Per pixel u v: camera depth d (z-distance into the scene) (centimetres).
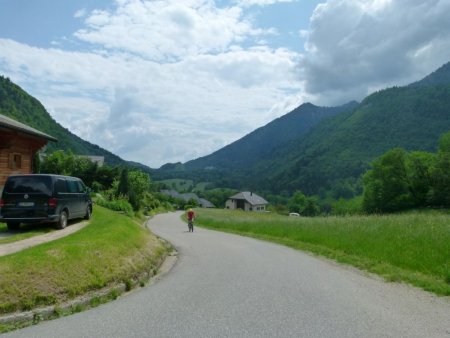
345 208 9025
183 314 744
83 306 841
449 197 6950
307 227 2450
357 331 645
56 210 1545
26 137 2416
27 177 1545
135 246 1356
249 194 16075
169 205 10250
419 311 786
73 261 958
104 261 1045
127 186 5378
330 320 706
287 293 924
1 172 2159
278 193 18500
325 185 16925
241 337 612
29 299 792
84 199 1850
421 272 1211
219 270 1277
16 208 1508
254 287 994
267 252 1795
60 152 7388
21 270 841
